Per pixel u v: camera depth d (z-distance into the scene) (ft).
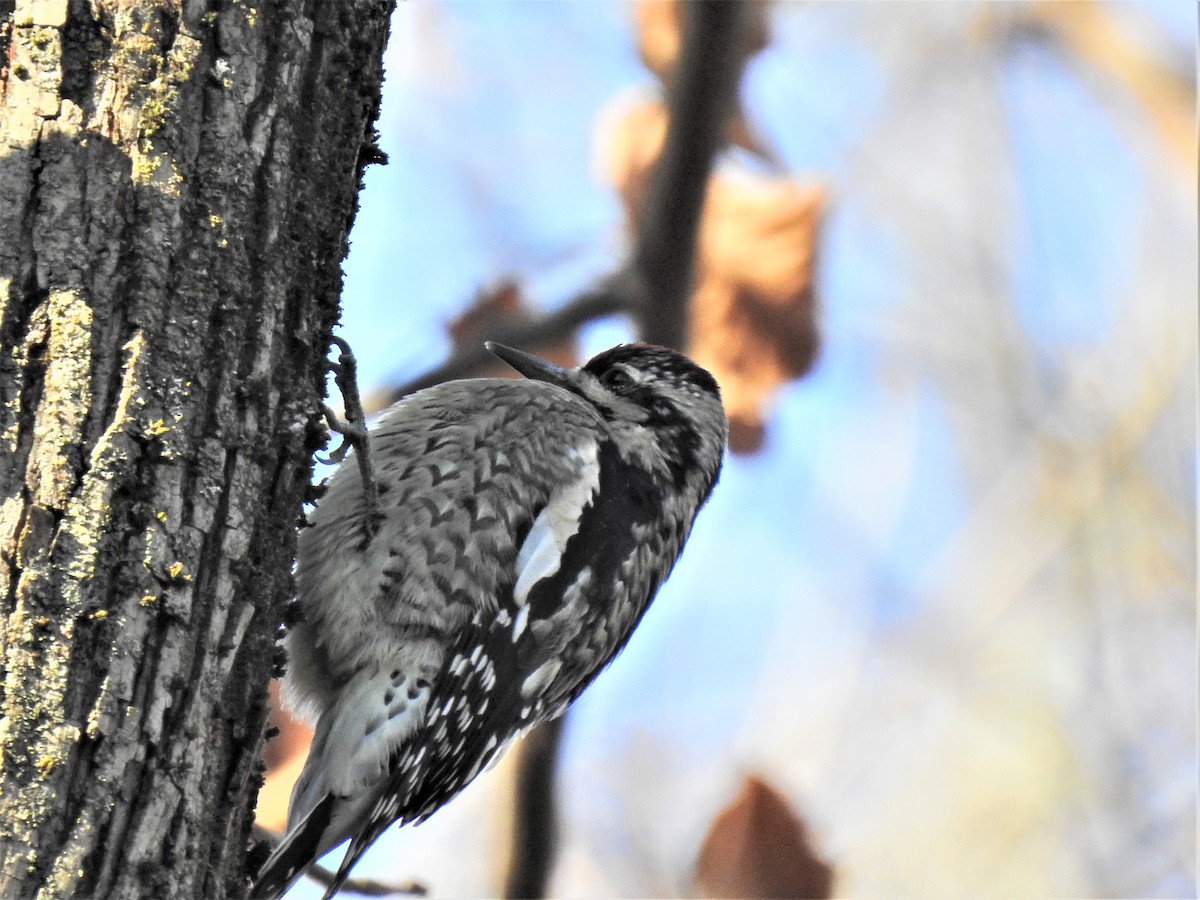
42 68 19.67
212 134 20.53
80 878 18.21
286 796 32.19
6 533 18.67
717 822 35.06
